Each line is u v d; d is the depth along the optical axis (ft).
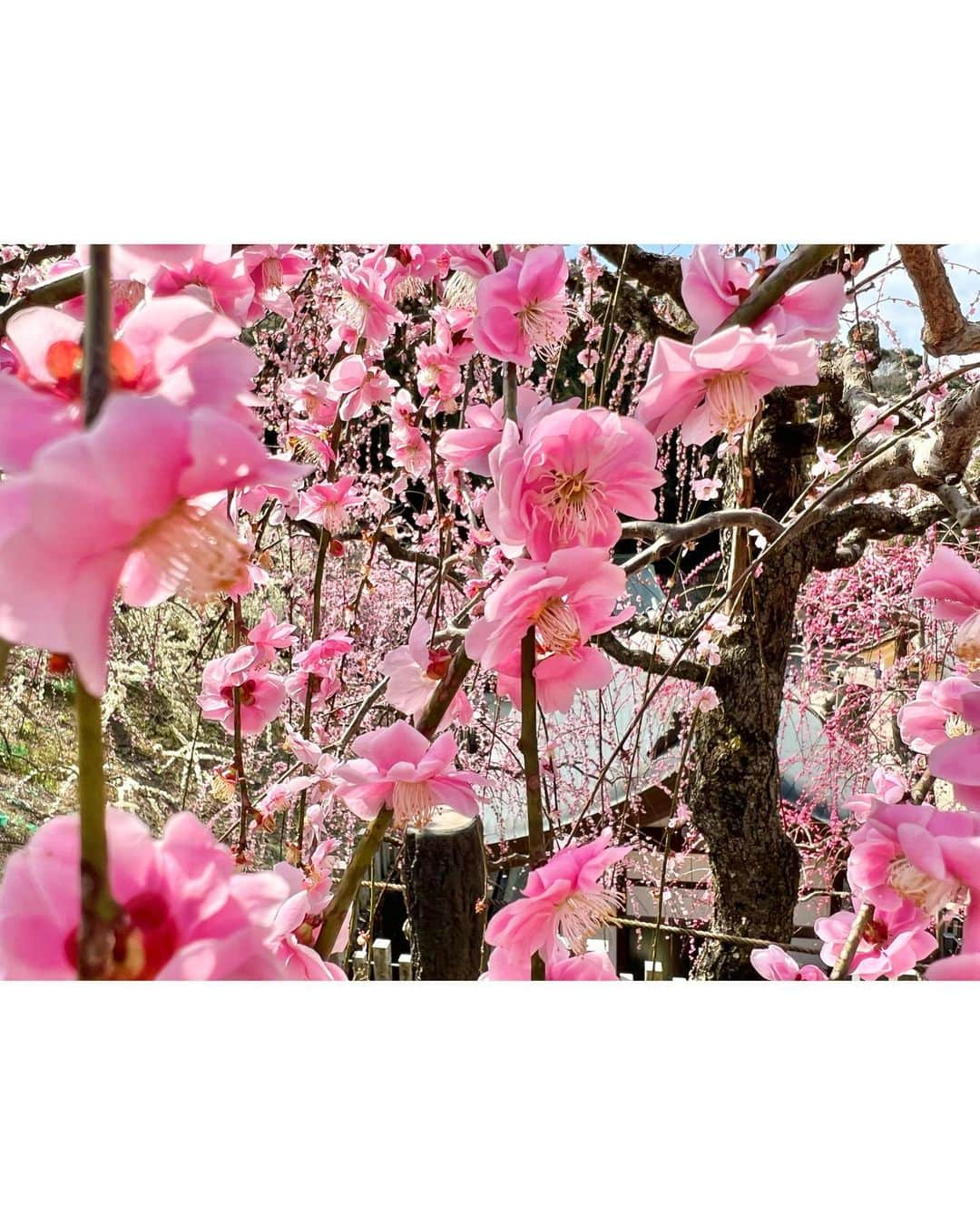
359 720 4.28
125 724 10.80
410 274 4.31
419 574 9.59
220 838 4.11
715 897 7.30
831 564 7.13
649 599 9.46
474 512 6.31
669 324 6.63
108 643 0.94
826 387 7.00
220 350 1.17
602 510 1.86
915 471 4.77
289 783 3.97
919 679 9.05
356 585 10.03
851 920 3.04
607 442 1.80
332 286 6.25
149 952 1.00
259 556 4.64
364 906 8.16
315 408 5.32
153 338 1.17
